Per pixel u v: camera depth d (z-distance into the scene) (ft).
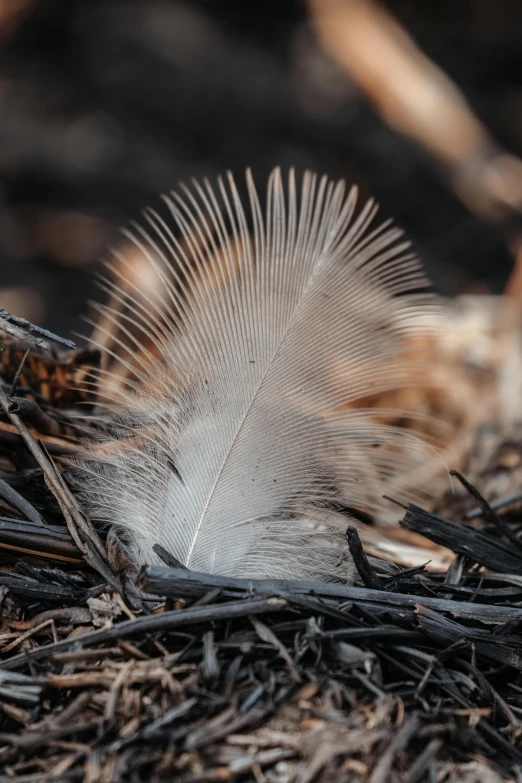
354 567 1.16
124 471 1.17
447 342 1.42
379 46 2.62
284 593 1.12
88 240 2.63
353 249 1.20
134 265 1.42
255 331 1.16
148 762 1.09
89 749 1.09
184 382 1.17
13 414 1.16
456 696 1.12
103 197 2.79
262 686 1.10
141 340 1.36
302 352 1.16
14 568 1.15
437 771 1.09
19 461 1.19
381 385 1.18
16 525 1.14
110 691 1.10
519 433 1.35
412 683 1.12
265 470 1.16
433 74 2.66
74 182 2.81
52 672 1.11
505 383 1.41
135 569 1.14
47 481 1.15
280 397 1.16
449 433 1.39
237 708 1.10
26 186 2.78
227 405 1.16
